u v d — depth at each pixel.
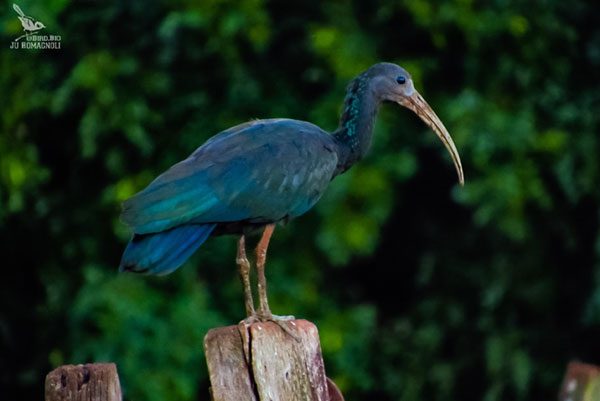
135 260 6.58
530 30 12.97
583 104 13.15
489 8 12.92
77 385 5.21
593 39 13.24
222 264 13.94
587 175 12.79
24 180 12.90
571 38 13.04
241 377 5.74
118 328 12.54
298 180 7.18
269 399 5.72
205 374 13.31
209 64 13.69
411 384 13.98
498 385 13.23
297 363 5.86
